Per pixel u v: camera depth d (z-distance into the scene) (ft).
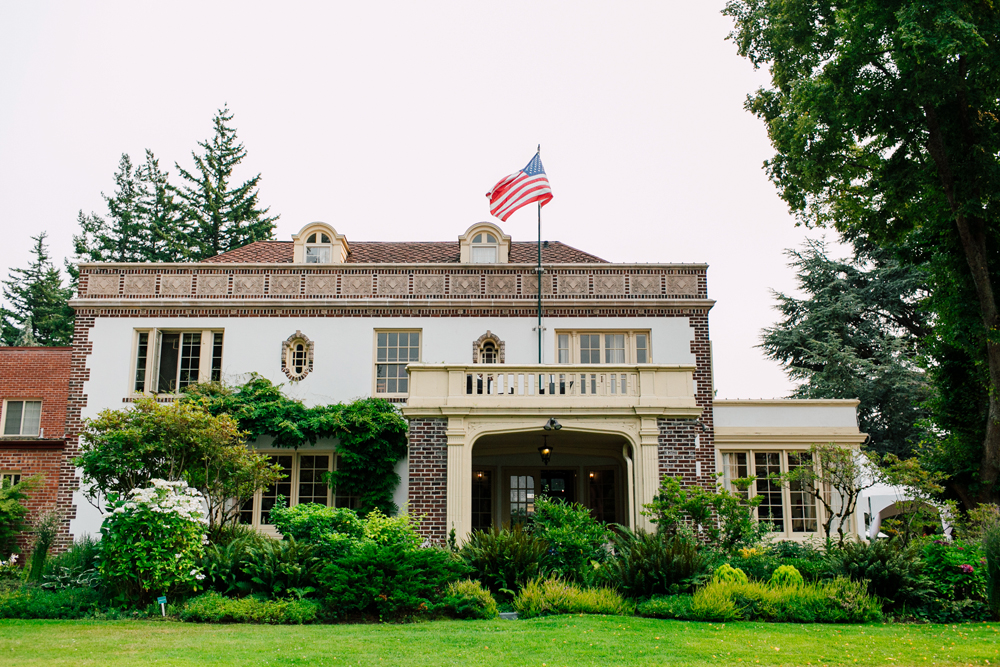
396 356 66.85
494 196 68.69
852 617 38.40
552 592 40.14
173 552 40.06
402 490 63.00
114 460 48.32
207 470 49.90
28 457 70.59
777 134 65.92
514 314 67.31
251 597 38.91
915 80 54.95
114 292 67.15
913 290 114.62
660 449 52.65
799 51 65.57
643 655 28.53
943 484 64.95
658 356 66.54
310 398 65.46
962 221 59.93
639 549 42.93
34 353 75.41
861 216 67.77
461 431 52.54
